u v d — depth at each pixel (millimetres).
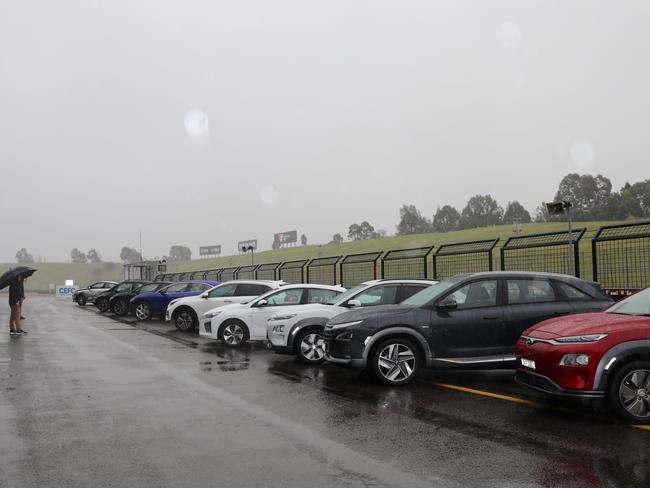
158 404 7586
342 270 22375
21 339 16047
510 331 8922
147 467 5086
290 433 6164
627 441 5852
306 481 4727
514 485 4641
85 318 25375
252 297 18375
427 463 5176
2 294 85625
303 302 13984
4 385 8961
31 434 6156
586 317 7270
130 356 12391
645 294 7656
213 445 5734
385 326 8773
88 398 7973
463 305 9016
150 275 48531
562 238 14750
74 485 4660
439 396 8086
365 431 6242
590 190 117438
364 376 9789
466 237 64688
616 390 6531
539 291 9148
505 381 9305
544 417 6855
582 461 5227
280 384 9016
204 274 39312
